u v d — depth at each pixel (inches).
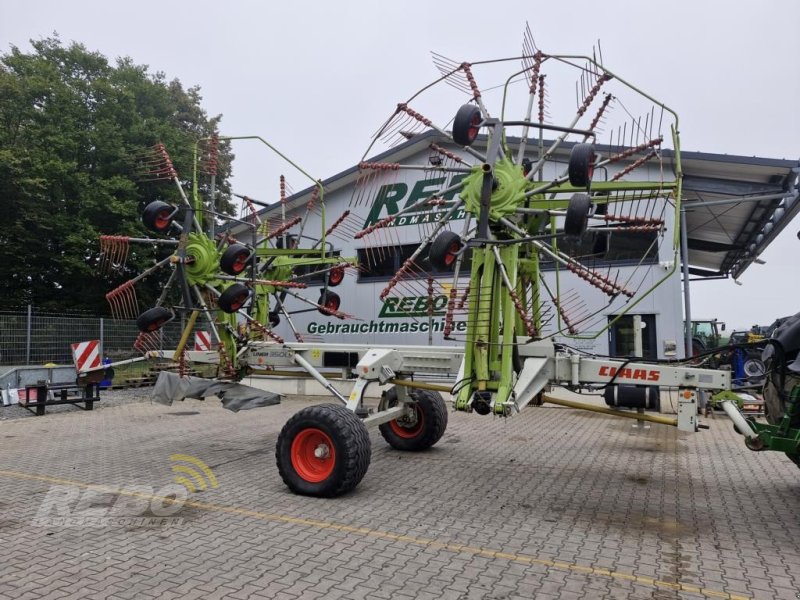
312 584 139.9
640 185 194.5
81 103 879.1
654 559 155.9
